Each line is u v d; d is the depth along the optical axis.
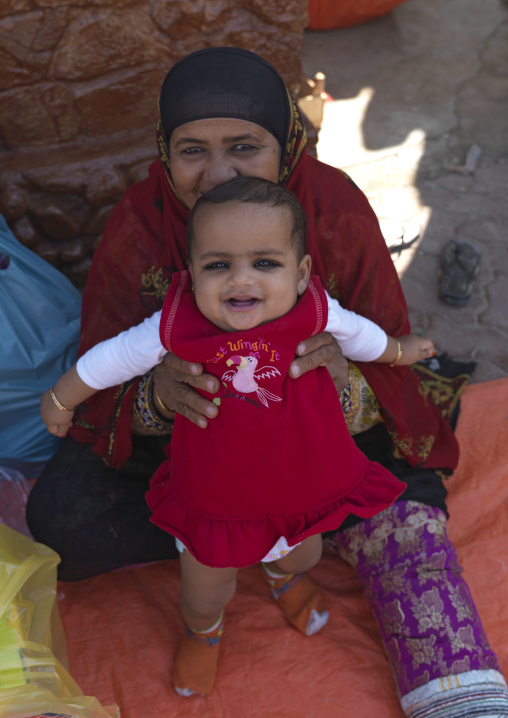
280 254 1.47
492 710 1.76
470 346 3.06
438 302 3.27
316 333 1.62
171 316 1.60
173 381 1.74
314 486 1.63
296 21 3.05
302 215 1.53
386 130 4.36
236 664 2.04
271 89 1.75
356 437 2.22
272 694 1.98
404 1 5.25
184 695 1.97
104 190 2.98
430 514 2.07
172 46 2.96
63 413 1.87
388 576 1.99
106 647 2.09
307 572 2.28
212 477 1.61
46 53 2.80
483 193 3.88
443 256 3.38
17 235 3.02
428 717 1.79
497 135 4.30
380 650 2.06
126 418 1.98
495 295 3.30
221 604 1.89
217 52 1.70
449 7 5.67
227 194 1.47
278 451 1.57
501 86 4.74
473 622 1.90
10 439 2.44
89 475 2.12
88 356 1.78
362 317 1.88
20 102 2.88
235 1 2.93
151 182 2.07
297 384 1.60
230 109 1.67
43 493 2.09
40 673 1.51
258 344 1.53
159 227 2.03
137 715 1.95
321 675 2.01
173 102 1.73
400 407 2.10
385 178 3.99
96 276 2.11
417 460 2.17
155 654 2.07
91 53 2.86
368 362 2.03
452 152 4.18
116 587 2.24
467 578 2.22
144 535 2.08
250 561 1.67
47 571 1.85
